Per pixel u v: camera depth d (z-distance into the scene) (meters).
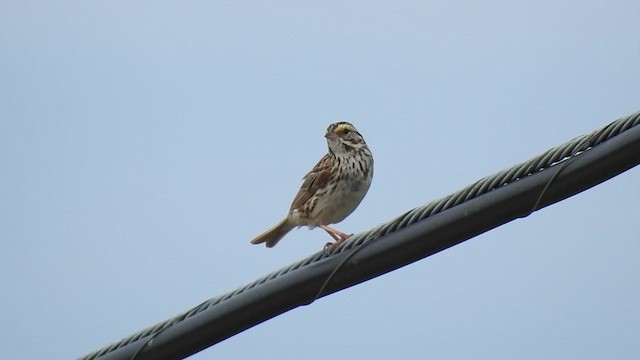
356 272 12.90
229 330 13.10
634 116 11.70
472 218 12.41
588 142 11.91
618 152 11.75
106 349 13.28
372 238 12.86
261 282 13.10
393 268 12.88
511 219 12.30
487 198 12.31
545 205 12.14
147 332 13.21
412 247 12.70
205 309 13.10
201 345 13.15
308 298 13.05
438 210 12.57
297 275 13.03
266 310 13.08
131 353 13.17
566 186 12.01
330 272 12.95
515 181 12.21
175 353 13.19
